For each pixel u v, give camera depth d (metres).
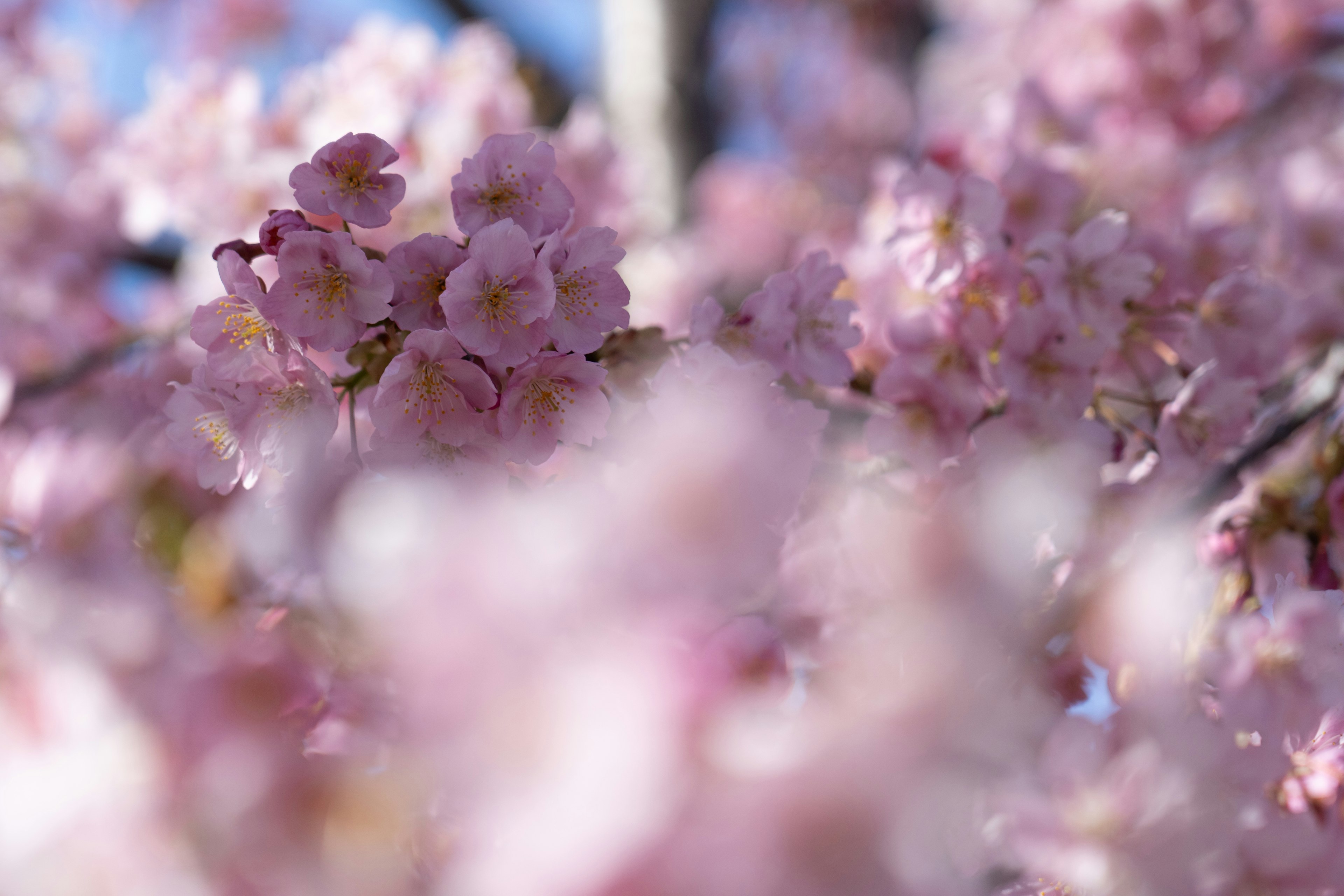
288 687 1.03
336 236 1.07
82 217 2.02
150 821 1.01
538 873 0.88
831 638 1.08
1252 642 1.09
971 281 1.18
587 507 0.98
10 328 1.83
